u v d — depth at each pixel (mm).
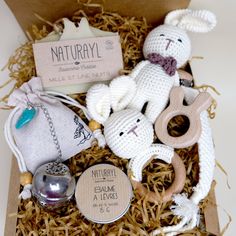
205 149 320
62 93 339
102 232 309
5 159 380
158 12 371
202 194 316
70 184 300
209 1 421
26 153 317
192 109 322
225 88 409
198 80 409
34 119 321
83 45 336
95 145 332
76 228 310
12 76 357
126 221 312
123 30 365
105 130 316
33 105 322
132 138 305
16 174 332
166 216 320
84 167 333
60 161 322
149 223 314
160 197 314
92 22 366
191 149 335
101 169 317
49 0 349
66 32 339
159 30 340
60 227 308
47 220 309
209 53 418
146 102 335
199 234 316
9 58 376
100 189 311
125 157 317
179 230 314
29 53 355
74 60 336
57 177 296
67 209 317
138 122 309
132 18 369
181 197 312
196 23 356
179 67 354
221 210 374
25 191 314
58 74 336
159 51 335
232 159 389
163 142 321
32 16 366
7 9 415
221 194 379
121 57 341
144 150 318
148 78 324
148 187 324
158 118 327
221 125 397
